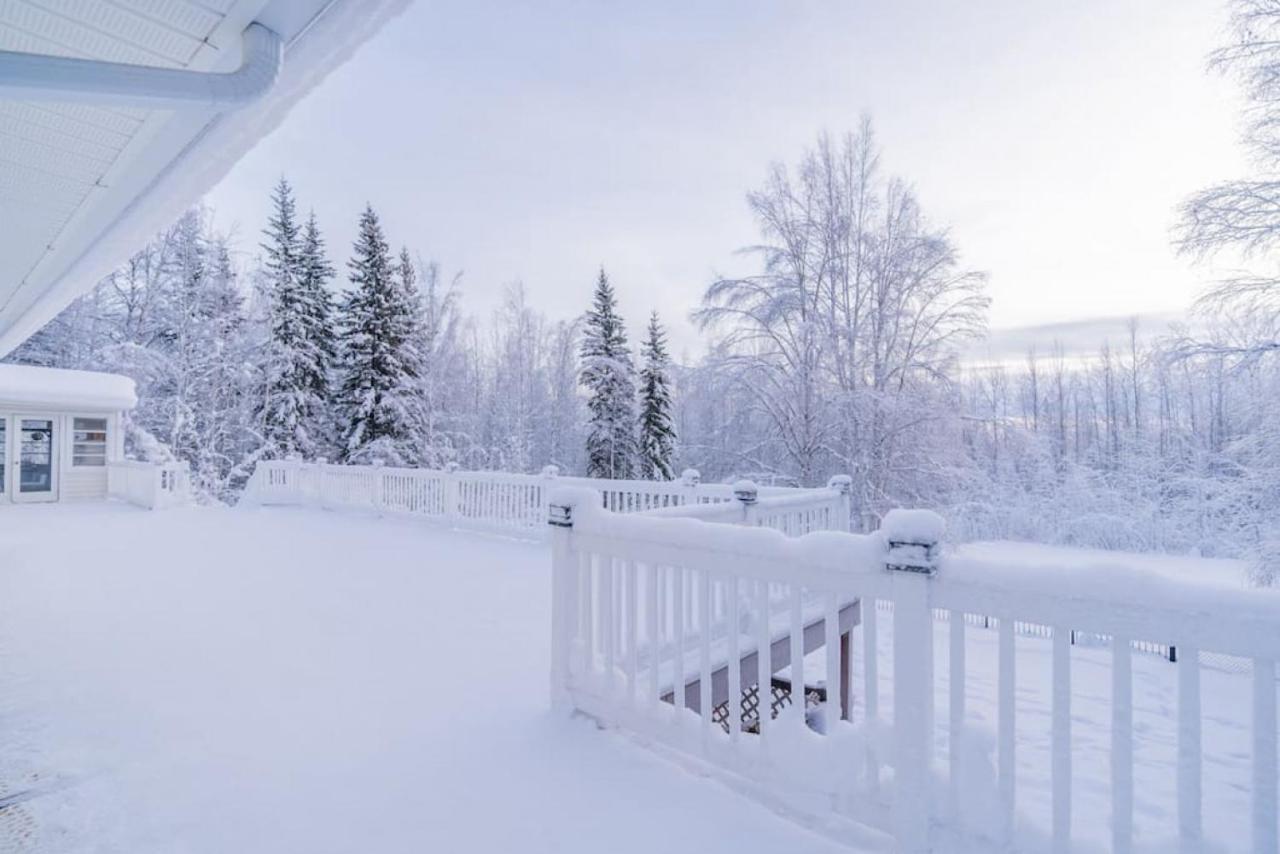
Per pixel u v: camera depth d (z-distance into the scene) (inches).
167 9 82.1
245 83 84.7
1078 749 207.8
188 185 135.7
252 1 80.1
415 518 448.1
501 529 387.5
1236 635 61.7
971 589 77.9
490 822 93.1
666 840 88.4
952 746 79.0
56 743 118.9
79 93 77.4
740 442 717.9
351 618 208.2
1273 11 356.2
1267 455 374.6
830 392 629.0
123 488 571.2
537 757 112.7
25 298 245.3
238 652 172.4
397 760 112.0
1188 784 64.2
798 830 90.0
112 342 818.2
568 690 130.6
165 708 134.8
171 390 824.9
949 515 584.1
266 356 845.2
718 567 105.1
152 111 105.0
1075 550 717.3
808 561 92.5
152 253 829.2
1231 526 425.4
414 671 157.9
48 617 207.0
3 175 131.9
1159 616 65.6
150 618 206.5
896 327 636.1
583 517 130.0
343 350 896.9
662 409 1020.5
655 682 115.0
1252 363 376.5
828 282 668.1
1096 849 69.6
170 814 95.5
